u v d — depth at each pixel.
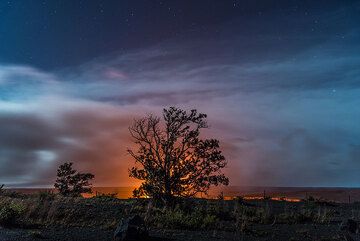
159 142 21.64
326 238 15.06
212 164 21.64
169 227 15.78
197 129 21.97
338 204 30.70
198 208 20.55
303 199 32.38
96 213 17.81
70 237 12.76
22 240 12.02
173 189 21.30
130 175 21.69
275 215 20.67
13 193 25.11
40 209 17.30
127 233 12.53
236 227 16.53
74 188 30.61
